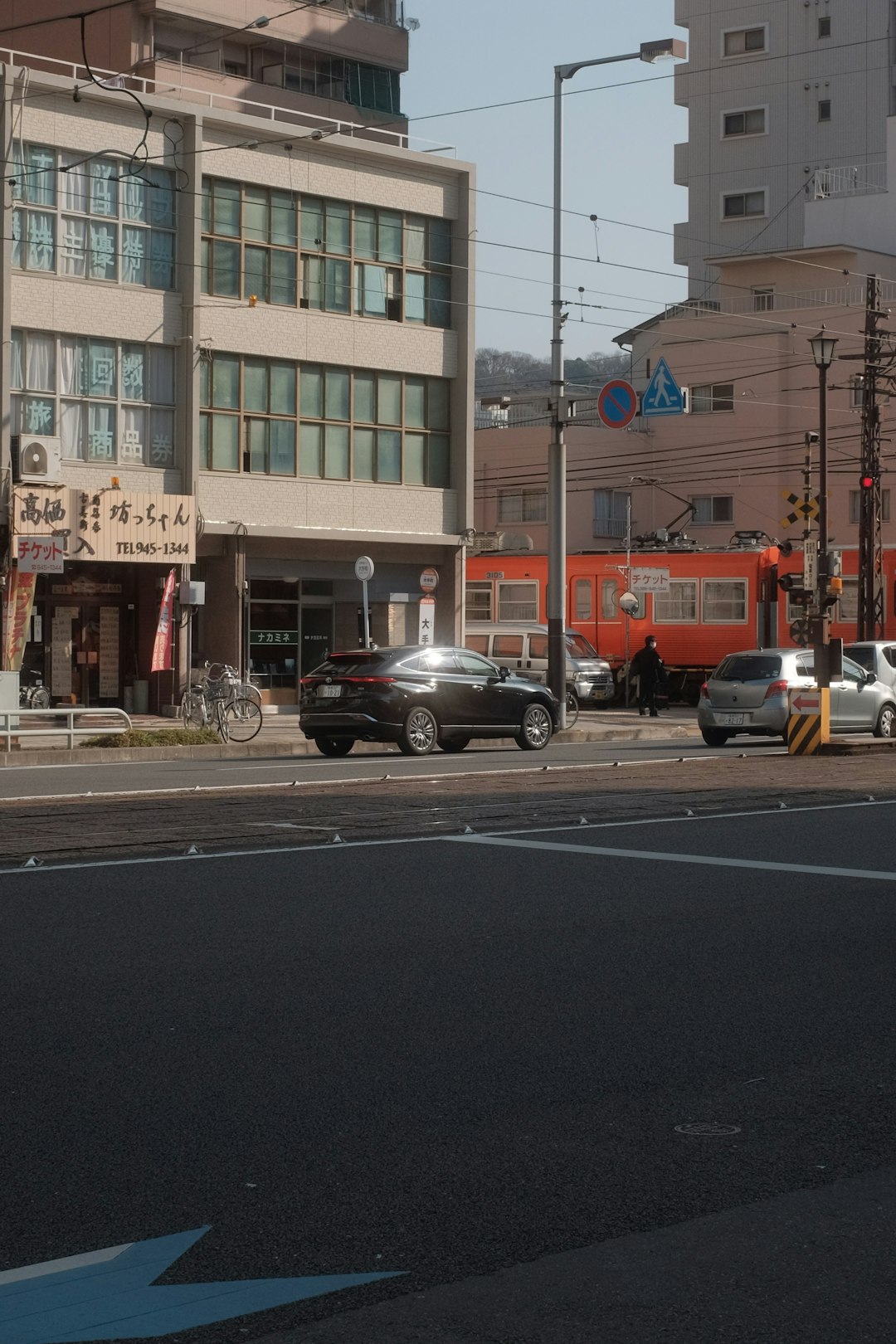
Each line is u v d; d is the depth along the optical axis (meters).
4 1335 4.04
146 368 33.34
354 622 37.16
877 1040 7.15
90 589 34.19
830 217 65.06
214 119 33.81
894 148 64.44
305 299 35.72
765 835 14.09
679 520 60.50
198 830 13.91
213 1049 6.87
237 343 34.50
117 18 45.62
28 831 13.82
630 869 11.98
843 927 9.77
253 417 34.94
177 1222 4.86
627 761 23.16
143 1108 6.03
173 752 26.30
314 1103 6.12
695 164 75.50
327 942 9.12
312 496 35.88
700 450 60.50
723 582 43.03
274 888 11.01
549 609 30.97
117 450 32.88
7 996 7.79
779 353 59.34
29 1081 6.38
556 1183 5.23
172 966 8.48
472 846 13.20
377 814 15.38
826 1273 4.49
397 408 37.59
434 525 38.09
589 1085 6.39
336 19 50.31
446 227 38.31
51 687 33.72
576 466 59.19
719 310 64.81
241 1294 4.31
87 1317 4.16
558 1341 4.03
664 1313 4.20
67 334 32.09
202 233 33.84
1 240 30.89
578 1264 4.54
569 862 12.34
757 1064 6.75
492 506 60.53
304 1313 4.19
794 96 73.06
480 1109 6.05
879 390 41.44
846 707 27.73
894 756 24.00
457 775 19.98
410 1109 6.04
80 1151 5.53
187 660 33.75
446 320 38.41
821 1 72.31
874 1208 5.03
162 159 33.28
